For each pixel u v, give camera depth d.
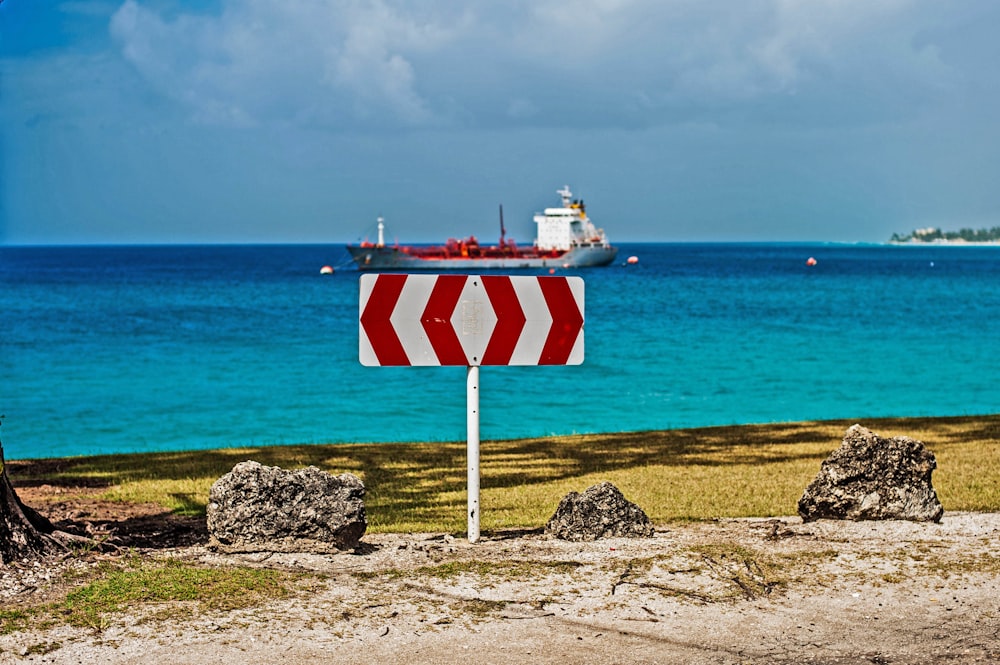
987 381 27.41
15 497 5.49
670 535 6.58
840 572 5.63
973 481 9.38
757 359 32.84
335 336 42.50
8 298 72.12
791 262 177.00
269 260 192.75
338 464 11.49
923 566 5.73
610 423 20.38
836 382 27.30
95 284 95.06
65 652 4.27
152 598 4.93
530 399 24.06
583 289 6.55
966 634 4.68
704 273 126.56
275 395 24.80
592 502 6.52
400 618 4.81
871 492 6.86
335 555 5.89
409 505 8.72
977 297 71.69
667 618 4.89
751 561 5.82
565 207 151.50
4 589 4.93
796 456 12.05
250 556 5.80
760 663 4.34
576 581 5.43
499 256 145.25
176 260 193.00
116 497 8.88
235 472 6.11
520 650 4.44
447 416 21.47
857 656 4.42
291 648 4.39
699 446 13.09
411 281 6.26
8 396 24.78
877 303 65.44
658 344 37.94
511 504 8.73
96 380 27.91
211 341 40.28
